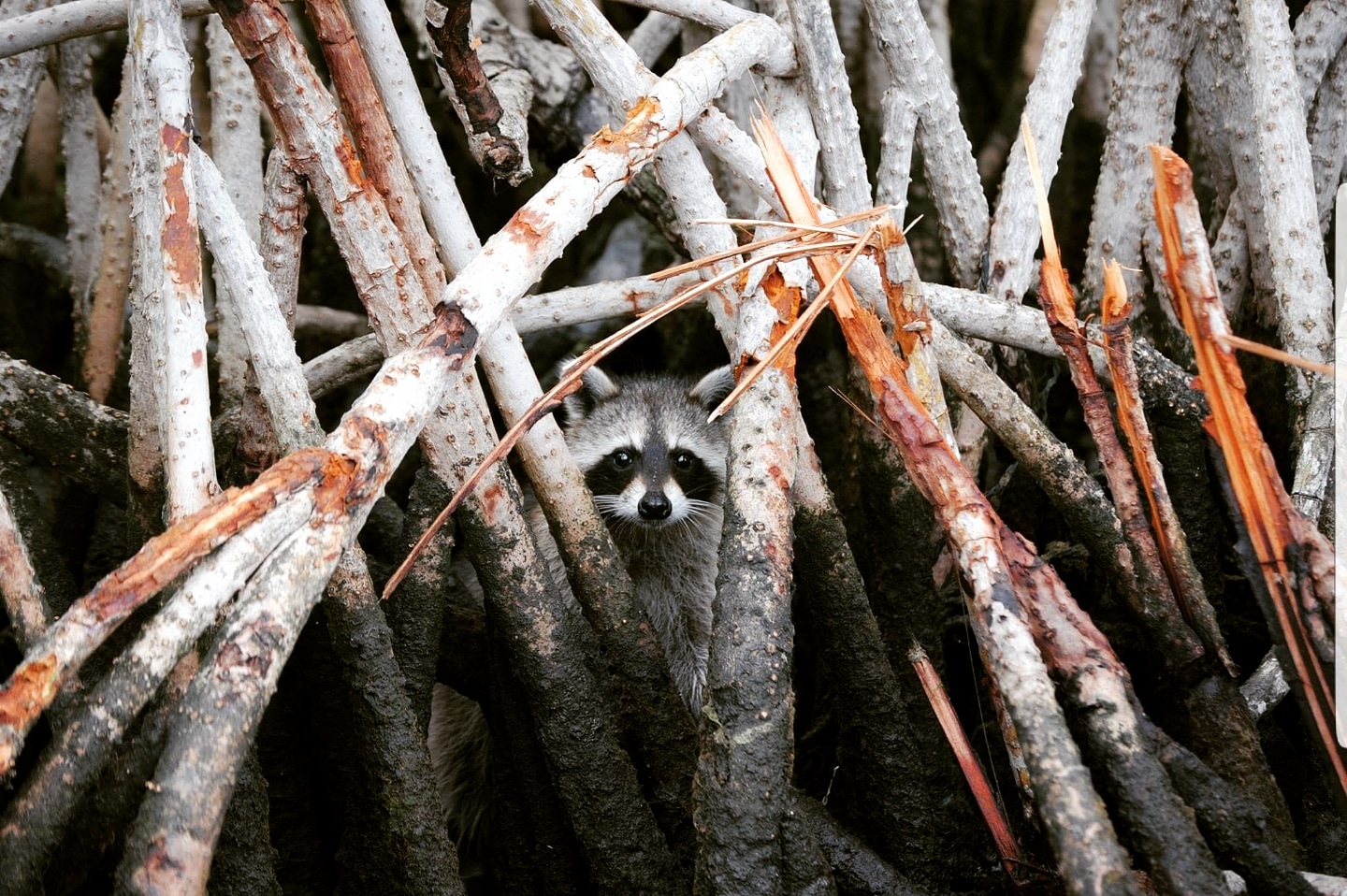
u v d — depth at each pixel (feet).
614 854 16.98
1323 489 18.34
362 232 15.84
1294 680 13.19
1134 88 23.03
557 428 18.35
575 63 27.25
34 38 20.80
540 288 30.58
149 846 10.21
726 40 17.24
